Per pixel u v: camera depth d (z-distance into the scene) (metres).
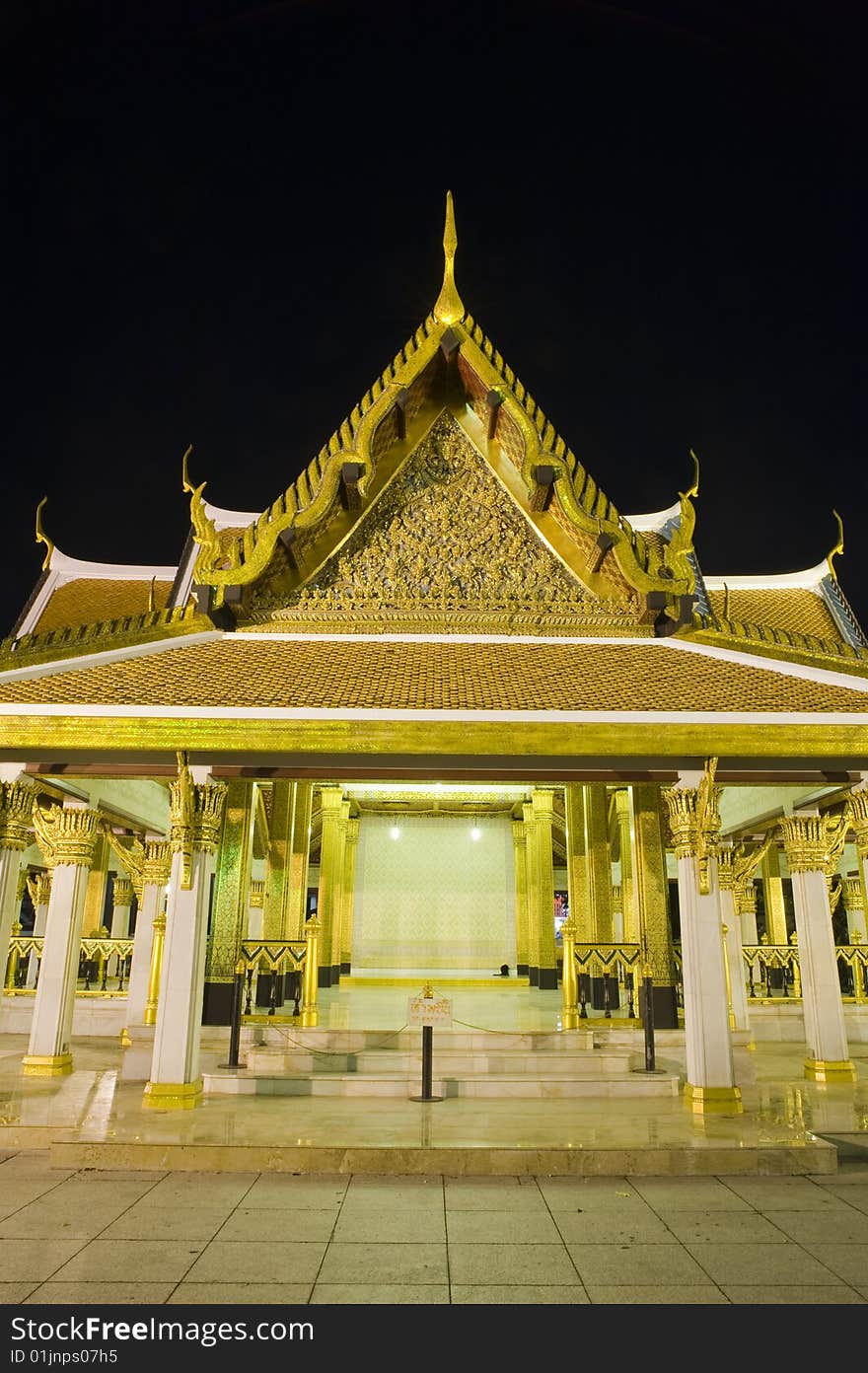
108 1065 14.16
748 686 10.84
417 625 11.85
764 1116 10.30
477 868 26.09
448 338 12.09
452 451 12.51
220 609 11.27
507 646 11.80
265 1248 6.42
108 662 10.89
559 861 32.91
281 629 11.75
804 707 10.20
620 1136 9.01
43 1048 13.09
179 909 10.84
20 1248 6.41
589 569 12.04
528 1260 6.23
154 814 18.22
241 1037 13.26
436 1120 9.82
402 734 9.82
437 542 12.17
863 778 12.02
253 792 14.95
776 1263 6.19
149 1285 5.74
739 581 20.52
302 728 9.81
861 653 11.09
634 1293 5.66
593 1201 7.59
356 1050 12.85
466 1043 13.17
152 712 9.80
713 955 10.50
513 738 9.84
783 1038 18.39
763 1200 7.63
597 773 11.69
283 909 16.91
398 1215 7.18
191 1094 10.48
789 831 14.30
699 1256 6.32
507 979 23.92
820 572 20.11
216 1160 8.50
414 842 26.25
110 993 18.67
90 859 14.07
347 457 11.58
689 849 10.74
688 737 9.98
